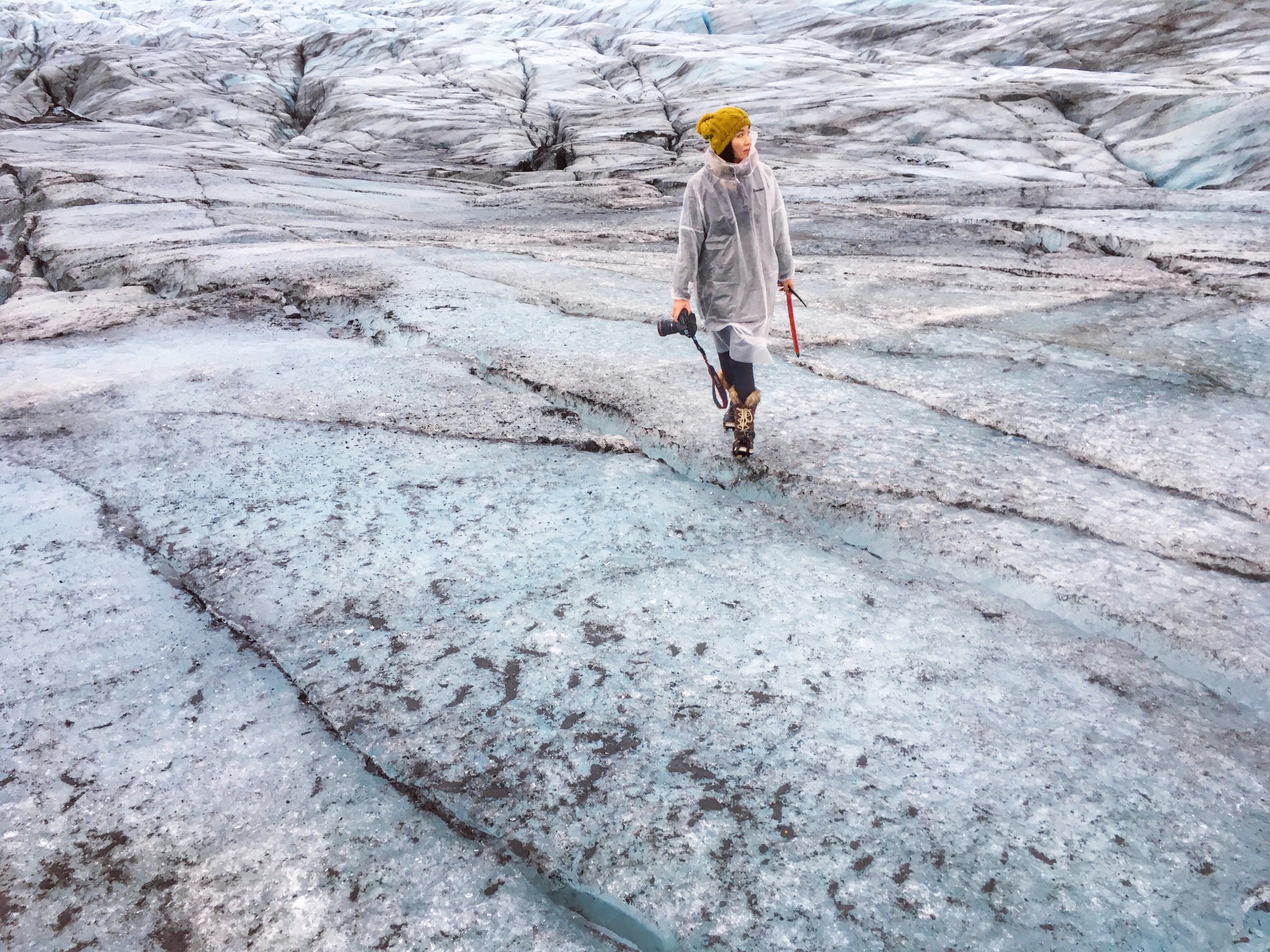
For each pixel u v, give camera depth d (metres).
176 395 4.82
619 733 2.41
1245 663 2.69
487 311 6.52
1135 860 2.03
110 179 16.03
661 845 2.06
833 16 38.31
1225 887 1.96
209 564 3.21
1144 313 6.61
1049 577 3.12
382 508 3.62
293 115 35.34
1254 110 17.84
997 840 2.08
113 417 4.52
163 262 8.55
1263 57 22.73
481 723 2.44
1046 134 19.83
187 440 4.25
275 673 2.64
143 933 1.84
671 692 2.57
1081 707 2.54
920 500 3.66
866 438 4.30
